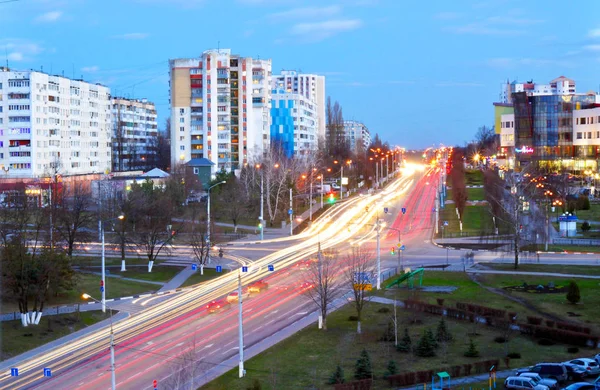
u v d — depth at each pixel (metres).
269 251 139.25
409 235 155.12
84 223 138.50
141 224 136.00
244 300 98.19
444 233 154.25
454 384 62.06
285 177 192.00
